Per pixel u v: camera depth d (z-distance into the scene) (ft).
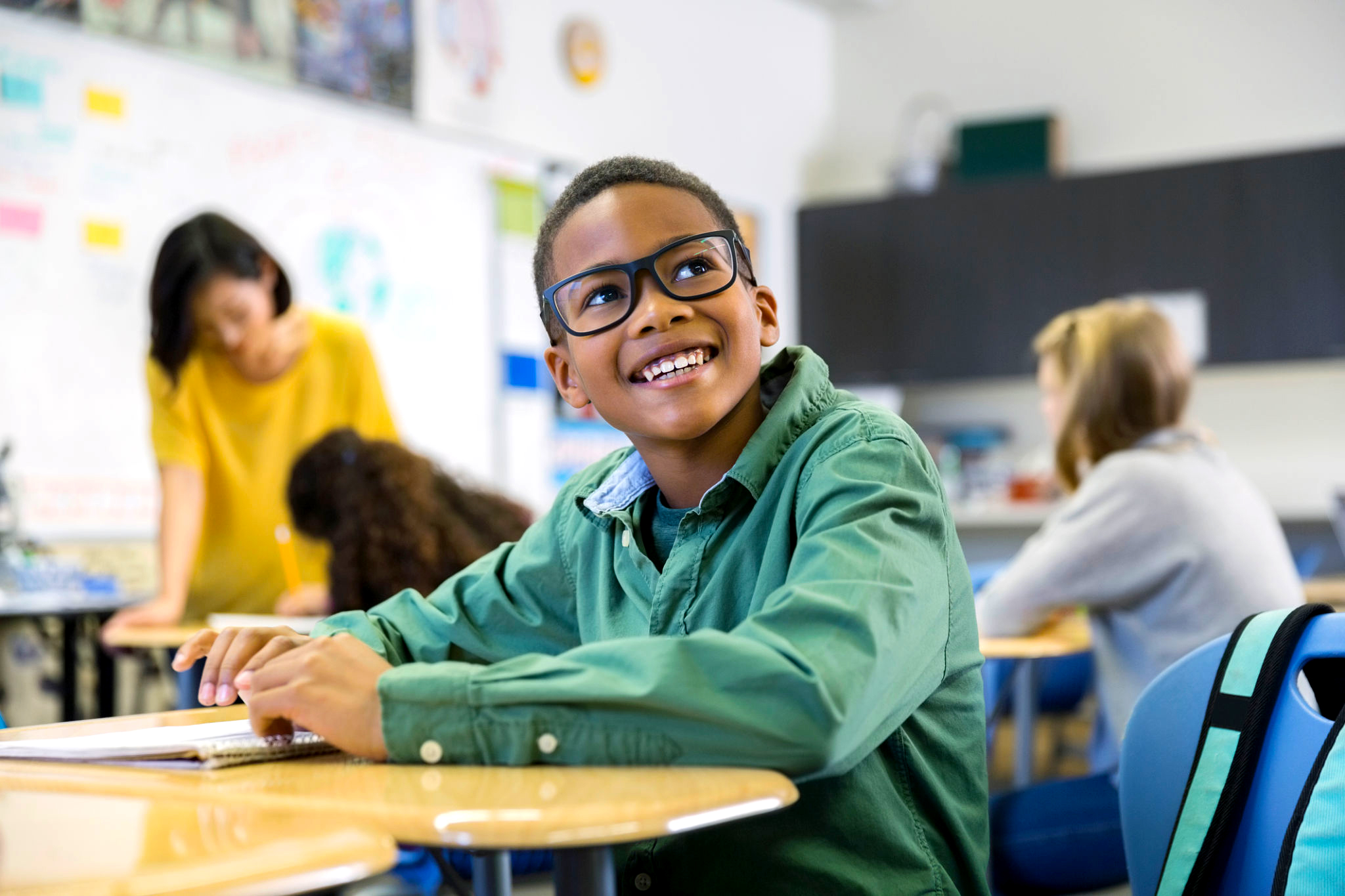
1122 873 5.43
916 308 19.60
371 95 14.46
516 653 4.03
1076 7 20.01
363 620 4.14
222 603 11.64
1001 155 19.43
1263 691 3.29
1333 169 17.21
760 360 3.65
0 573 10.33
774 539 3.41
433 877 5.59
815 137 21.45
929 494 3.32
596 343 3.54
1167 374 6.79
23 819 2.22
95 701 11.39
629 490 3.78
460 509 8.09
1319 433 18.26
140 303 12.20
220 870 1.78
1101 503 6.48
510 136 16.24
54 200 11.60
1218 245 17.78
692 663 2.65
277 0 13.51
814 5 21.38
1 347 11.23
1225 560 6.22
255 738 3.05
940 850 3.29
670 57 18.74
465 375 15.44
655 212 3.53
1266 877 3.19
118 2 12.10
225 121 13.00
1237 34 18.94
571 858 2.39
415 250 14.90
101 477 11.85
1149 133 19.47
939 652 3.17
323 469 7.79
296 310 12.25
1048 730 14.89
